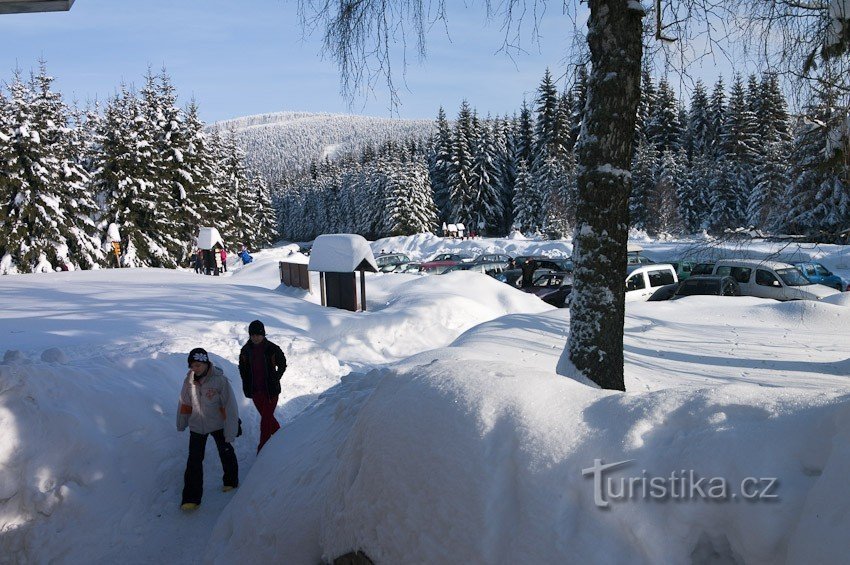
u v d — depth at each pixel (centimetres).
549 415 235
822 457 169
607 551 183
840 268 2867
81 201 3634
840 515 146
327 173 11750
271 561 350
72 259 3544
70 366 623
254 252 6575
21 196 3291
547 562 191
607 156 542
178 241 4156
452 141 7356
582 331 557
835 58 684
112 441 564
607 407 230
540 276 2236
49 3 509
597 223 550
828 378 679
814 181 865
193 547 480
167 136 4506
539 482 209
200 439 557
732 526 172
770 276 1708
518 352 776
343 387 643
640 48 539
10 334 1130
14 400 527
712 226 970
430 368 307
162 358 756
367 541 269
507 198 7512
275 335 1147
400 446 267
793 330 1019
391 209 7156
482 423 243
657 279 1914
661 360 793
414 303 1636
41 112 3647
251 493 445
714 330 1027
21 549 475
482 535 214
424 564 232
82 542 482
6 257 3275
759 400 204
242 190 6594
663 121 4494
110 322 1266
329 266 1816
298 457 446
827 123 763
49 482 505
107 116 3922
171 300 1605
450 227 5806
